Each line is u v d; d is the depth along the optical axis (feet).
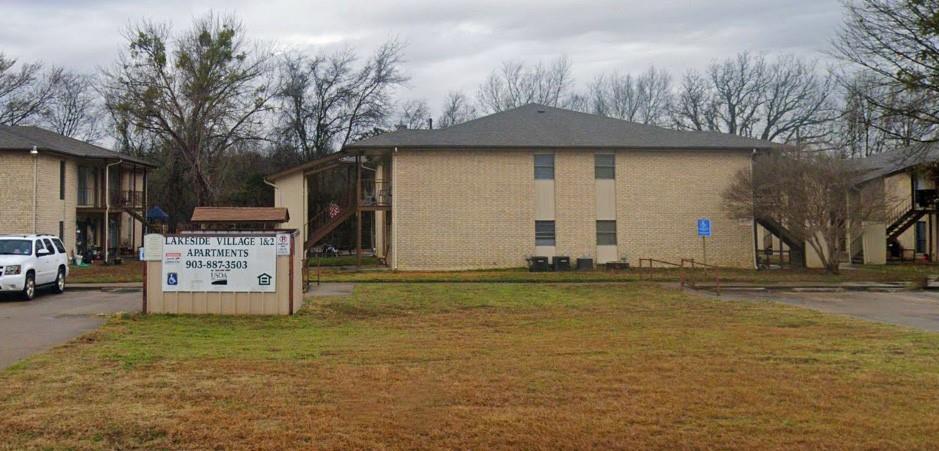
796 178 96.17
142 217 148.05
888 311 58.54
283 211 91.86
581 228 107.86
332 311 55.57
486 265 106.22
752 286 81.87
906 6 84.89
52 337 41.24
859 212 96.27
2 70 180.34
